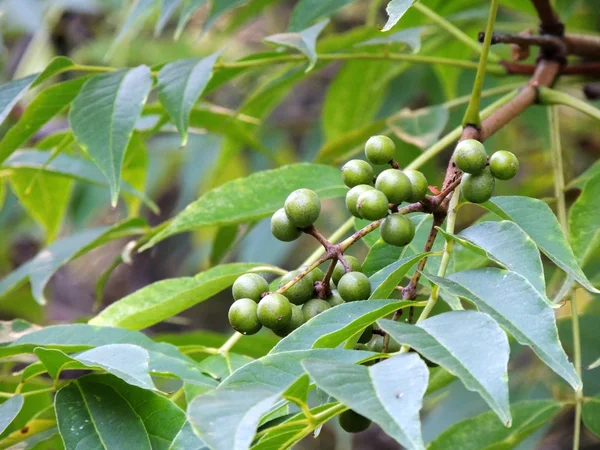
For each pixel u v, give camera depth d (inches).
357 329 18.3
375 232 22.2
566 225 24.4
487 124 22.5
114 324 22.5
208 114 28.9
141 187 30.2
